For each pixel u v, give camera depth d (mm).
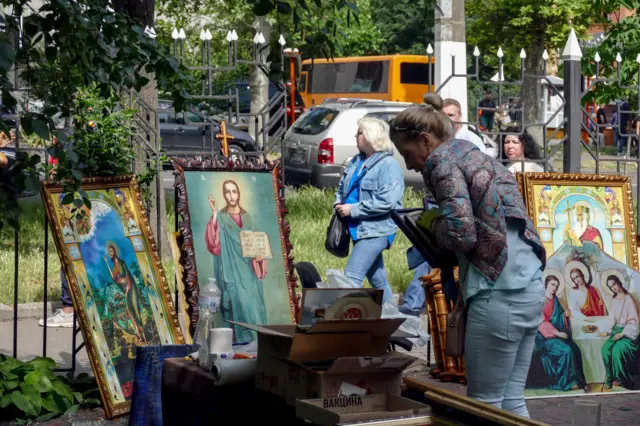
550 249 8047
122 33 6816
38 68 6617
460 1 16656
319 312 4965
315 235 14289
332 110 21516
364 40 43500
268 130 9750
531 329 5066
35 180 6289
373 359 4734
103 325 6809
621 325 7812
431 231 5242
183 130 18078
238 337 7047
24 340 9375
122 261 7062
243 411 5191
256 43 9727
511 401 5180
